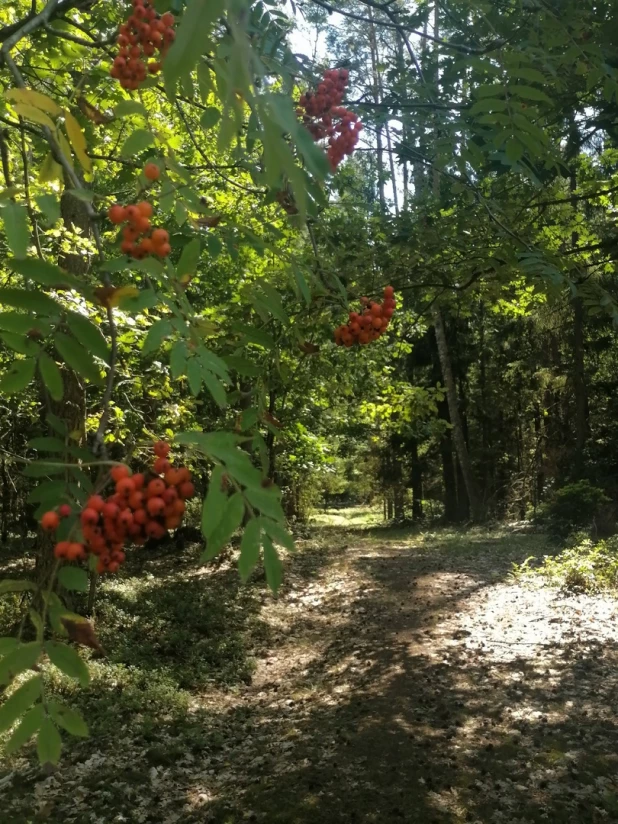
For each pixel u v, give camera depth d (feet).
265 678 29.32
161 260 5.14
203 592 41.42
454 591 40.73
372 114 12.37
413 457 91.25
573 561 40.47
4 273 10.67
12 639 4.39
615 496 59.31
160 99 16.93
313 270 9.42
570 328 66.95
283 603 41.55
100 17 12.00
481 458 90.27
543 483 83.87
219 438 4.19
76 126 5.22
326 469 49.60
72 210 18.54
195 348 4.84
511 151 8.56
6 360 13.17
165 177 5.76
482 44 11.94
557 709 22.72
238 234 7.95
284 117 3.34
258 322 12.31
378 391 39.11
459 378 86.84
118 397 22.76
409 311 25.94
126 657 29.35
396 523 89.10
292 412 29.89
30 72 12.31
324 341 13.74
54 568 4.53
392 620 35.73
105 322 13.58
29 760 19.63
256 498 3.99
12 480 26.45
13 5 15.16
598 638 29.40
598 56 10.13
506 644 29.81
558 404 75.25
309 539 68.49
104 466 4.56
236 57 2.95
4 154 7.36
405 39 12.07
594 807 17.06
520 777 18.70
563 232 17.54
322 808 17.76
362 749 20.93
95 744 21.02
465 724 22.21
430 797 17.97
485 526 73.26
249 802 18.17
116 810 17.51
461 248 14.26
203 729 23.16
